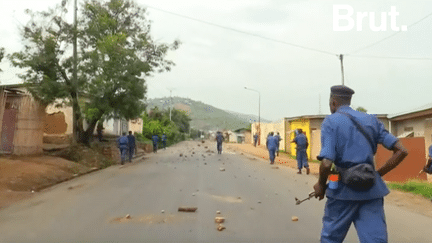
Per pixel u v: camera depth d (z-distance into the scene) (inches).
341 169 110.7
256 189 378.9
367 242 103.1
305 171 605.6
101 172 584.1
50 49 665.0
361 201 106.8
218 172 555.2
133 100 747.4
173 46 807.7
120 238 194.5
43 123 647.1
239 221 234.8
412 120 709.9
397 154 107.7
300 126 1149.7
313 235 201.9
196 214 255.3
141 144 1262.3
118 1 762.8
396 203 308.2
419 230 217.3
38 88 626.2
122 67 713.0
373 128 112.7
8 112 619.2
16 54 631.8
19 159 557.9
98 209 273.6
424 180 436.5
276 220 237.9
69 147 713.0
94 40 747.4
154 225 223.3
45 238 194.5
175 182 434.6
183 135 3818.9
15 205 292.8
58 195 345.1
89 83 694.5
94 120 791.7
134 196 333.7
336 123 112.0
